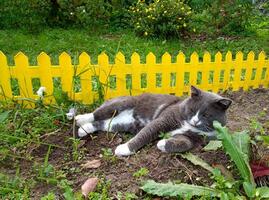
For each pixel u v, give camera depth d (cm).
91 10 173
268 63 119
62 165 75
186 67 108
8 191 67
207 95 75
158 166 72
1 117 82
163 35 165
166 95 85
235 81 117
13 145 80
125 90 104
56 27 174
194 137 76
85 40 158
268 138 73
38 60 96
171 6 167
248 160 70
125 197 65
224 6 178
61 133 86
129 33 171
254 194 63
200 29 177
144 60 139
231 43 162
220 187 65
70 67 98
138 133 78
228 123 93
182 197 64
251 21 194
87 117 85
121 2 188
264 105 109
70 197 63
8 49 145
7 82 97
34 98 99
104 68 101
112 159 75
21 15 173
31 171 73
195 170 71
